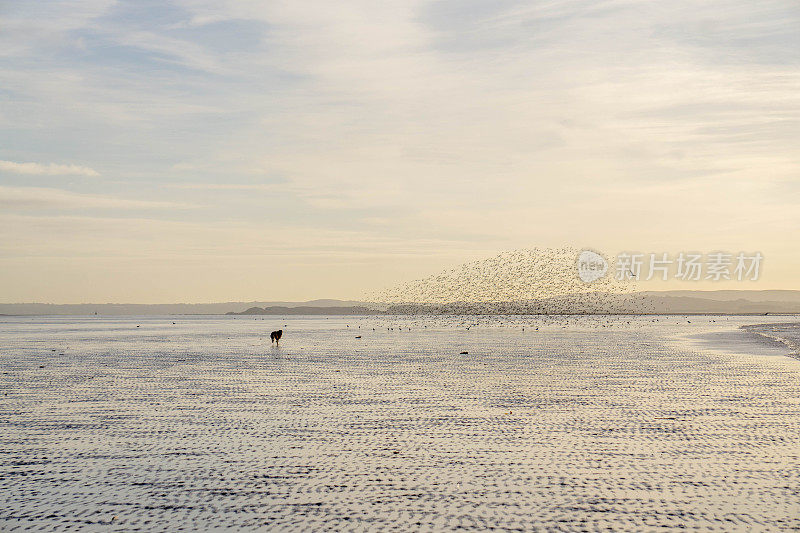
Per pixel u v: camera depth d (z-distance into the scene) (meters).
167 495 11.20
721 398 21.61
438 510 10.42
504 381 26.61
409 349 46.78
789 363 34.19
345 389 24.31
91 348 50.03
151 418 18.23
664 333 74.12
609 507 10.55
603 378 27.52
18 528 9.72
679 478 12.11
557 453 14.00
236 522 9.93
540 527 9.70
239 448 14.52
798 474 12.34
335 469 12.78
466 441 15.20
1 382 26.97
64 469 12.81
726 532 9.52
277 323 152.12
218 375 29.47
